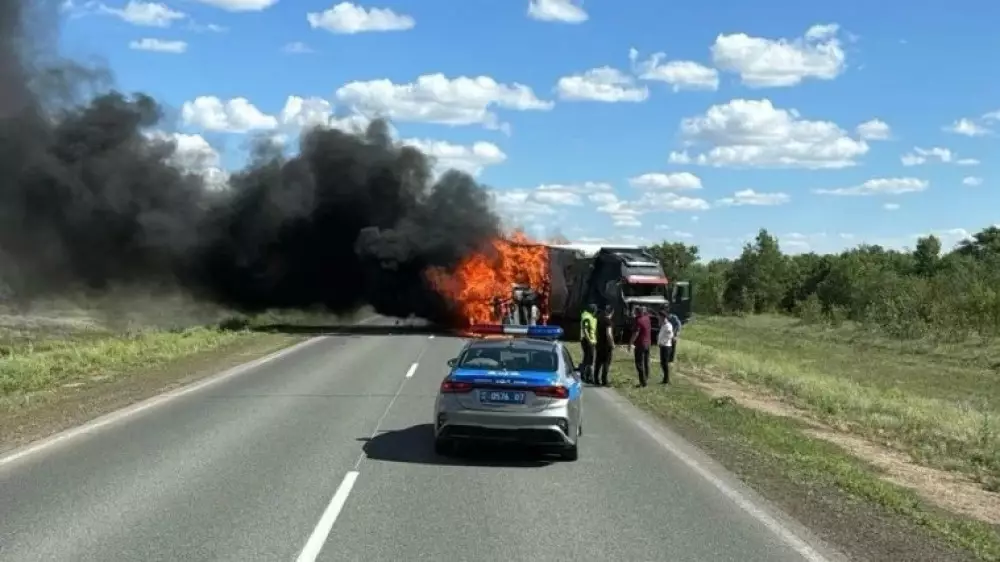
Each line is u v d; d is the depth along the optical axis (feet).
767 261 253.44
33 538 24.12
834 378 86.94
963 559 24.52
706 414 56.24
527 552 23.91
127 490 30.40
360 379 69.31
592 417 53.88
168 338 105.50
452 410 37.91
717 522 27.81
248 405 53.57
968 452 48.06
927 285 159.02
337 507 28.53
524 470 36.22
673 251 295.48
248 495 29.96
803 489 33.50
